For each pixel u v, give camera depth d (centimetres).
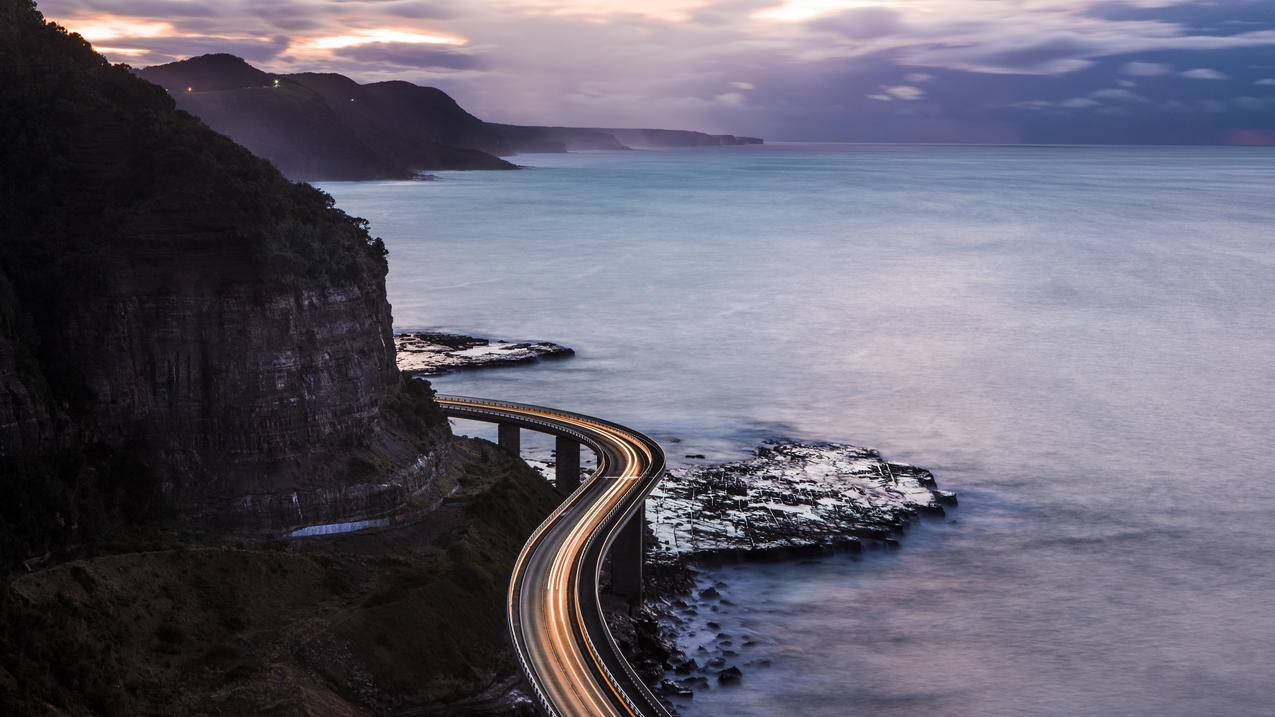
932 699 10644
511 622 9681
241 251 11556
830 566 13612
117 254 11262
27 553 9919
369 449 12300
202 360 11300
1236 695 10838
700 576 13212
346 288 12456
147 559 9562
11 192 11750
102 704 8044
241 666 8769
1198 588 13225
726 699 10538
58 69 12950
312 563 10394
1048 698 10700
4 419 10294
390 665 9381
